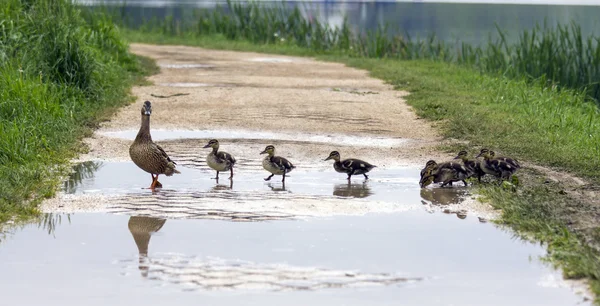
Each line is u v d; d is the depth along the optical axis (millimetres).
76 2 27984
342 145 17922
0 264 9789
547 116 21000
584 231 11062
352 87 27781
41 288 8992
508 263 9922
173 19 55312
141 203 12680
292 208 12461
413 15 71875
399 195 13539
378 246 10539
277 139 18516
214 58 37938
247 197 13219
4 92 18281
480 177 14852
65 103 20328
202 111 21938
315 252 10266
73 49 22359
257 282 9203
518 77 29125
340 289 9008
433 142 18375
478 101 23734
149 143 13828
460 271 9625
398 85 27938
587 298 8773
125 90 24719
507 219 11695
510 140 17797
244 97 24531
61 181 14211
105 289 8961
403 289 9016
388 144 18141
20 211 12062
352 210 12391
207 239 10789
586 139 17641
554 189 13562
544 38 30906
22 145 15602
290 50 43031
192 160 16312
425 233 11156
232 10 52156
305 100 24141
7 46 21656
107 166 15562
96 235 10961
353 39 45562
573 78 28891
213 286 9070
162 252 10227
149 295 8789
